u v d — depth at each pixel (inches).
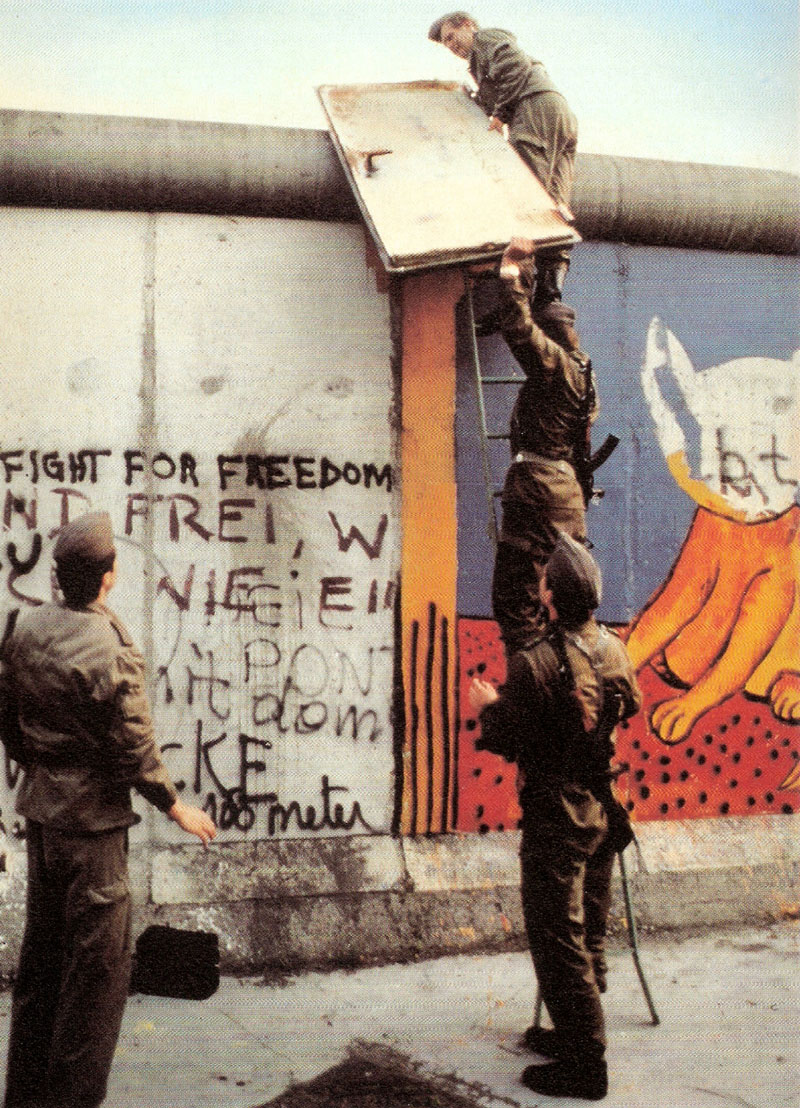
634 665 197.6
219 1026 152.6
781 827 203.3
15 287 170.7
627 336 196.9
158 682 175.3
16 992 129.0
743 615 204.1
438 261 154.8
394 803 183.9
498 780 188.9
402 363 183.8
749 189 198.2
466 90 194.9
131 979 161.9
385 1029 152.8
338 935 173.9
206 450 176.7
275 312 179.0
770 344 204.8
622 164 193.0
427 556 185.0
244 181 174.2
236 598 177.9
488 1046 148.6
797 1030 153.7
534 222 161.0
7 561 170.4
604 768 139.0
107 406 173.6
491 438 174.7
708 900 191.9
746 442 203.9
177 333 175.8
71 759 124.6
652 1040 150.8
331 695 181.5
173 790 128.8
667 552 199.5
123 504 174.1
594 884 151.5
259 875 175.3
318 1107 133.0
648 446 198.2
